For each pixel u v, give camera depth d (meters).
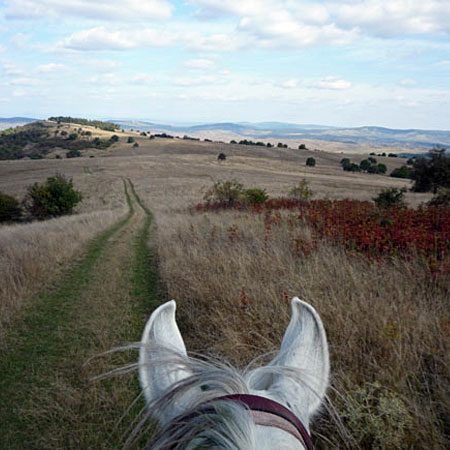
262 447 0.70
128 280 9.40
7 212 33.78
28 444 3.70
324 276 6.21
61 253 12.13
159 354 1.00
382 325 4.41
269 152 152.38
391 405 3.07
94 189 65.31
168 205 40.12
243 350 4.52
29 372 5.03
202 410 0.74
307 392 1.09
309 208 14.47
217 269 7.25
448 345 3.93
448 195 18.56
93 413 4.02
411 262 6.72
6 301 7.62
